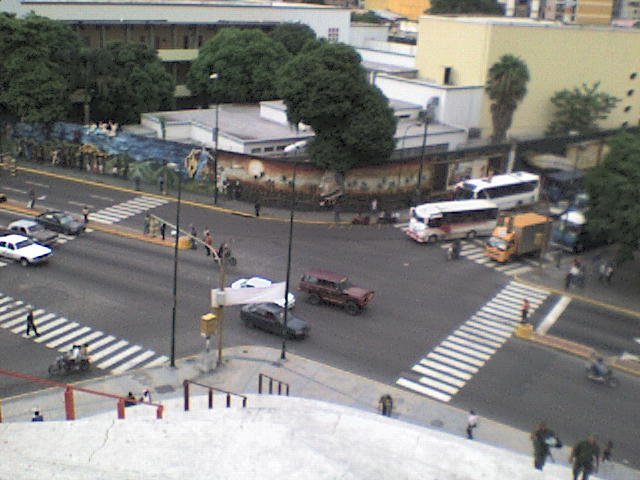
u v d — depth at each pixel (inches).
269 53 3358.8
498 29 3129.9
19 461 523.8
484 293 1899.6
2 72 2797.7
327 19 4323.3
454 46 3260.3
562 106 3348.9
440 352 1561.3
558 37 3321.9
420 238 2225.6
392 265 2046.0
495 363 1533.0
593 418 1350.9
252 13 3998.5
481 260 2143.2
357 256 2096.5
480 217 2324.1
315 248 2135.8
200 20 3804.1
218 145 2706.7
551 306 1850.4
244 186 2532.0
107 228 2190.0
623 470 1189.1
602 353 1604.3
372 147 2359.7
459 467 650.8
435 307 1786.4
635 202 1867.6
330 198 2497.5
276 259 2020.2
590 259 2234.3
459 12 5610.2
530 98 3346.5
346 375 1437.0
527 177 2689.5
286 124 2918.3
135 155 2679.6
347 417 732.0
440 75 3321.9
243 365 1451.8
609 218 1935.3
